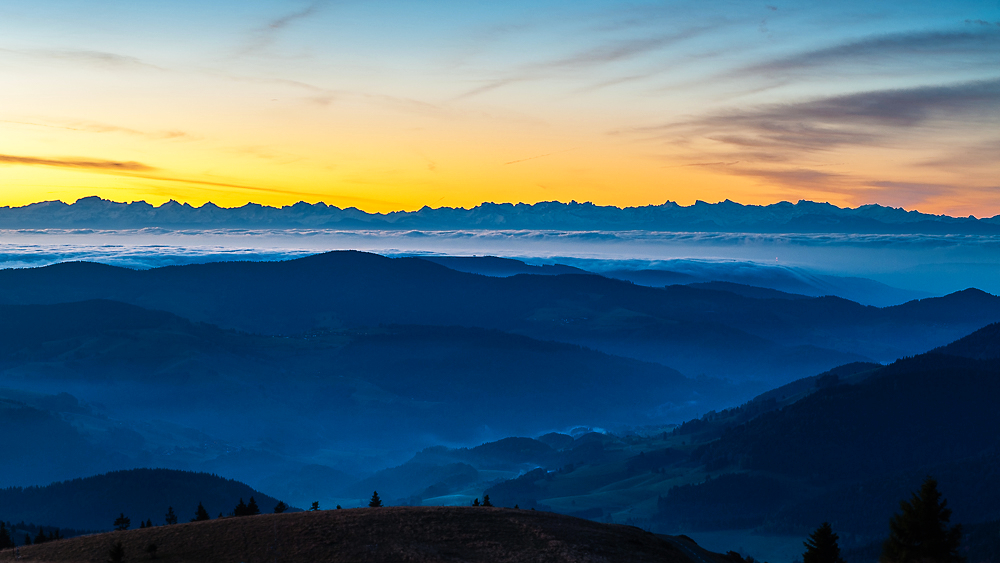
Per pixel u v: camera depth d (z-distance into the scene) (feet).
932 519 255.70
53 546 248.11
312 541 240.73
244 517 274.98
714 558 266.36
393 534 249.34
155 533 254.06
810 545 277.03
